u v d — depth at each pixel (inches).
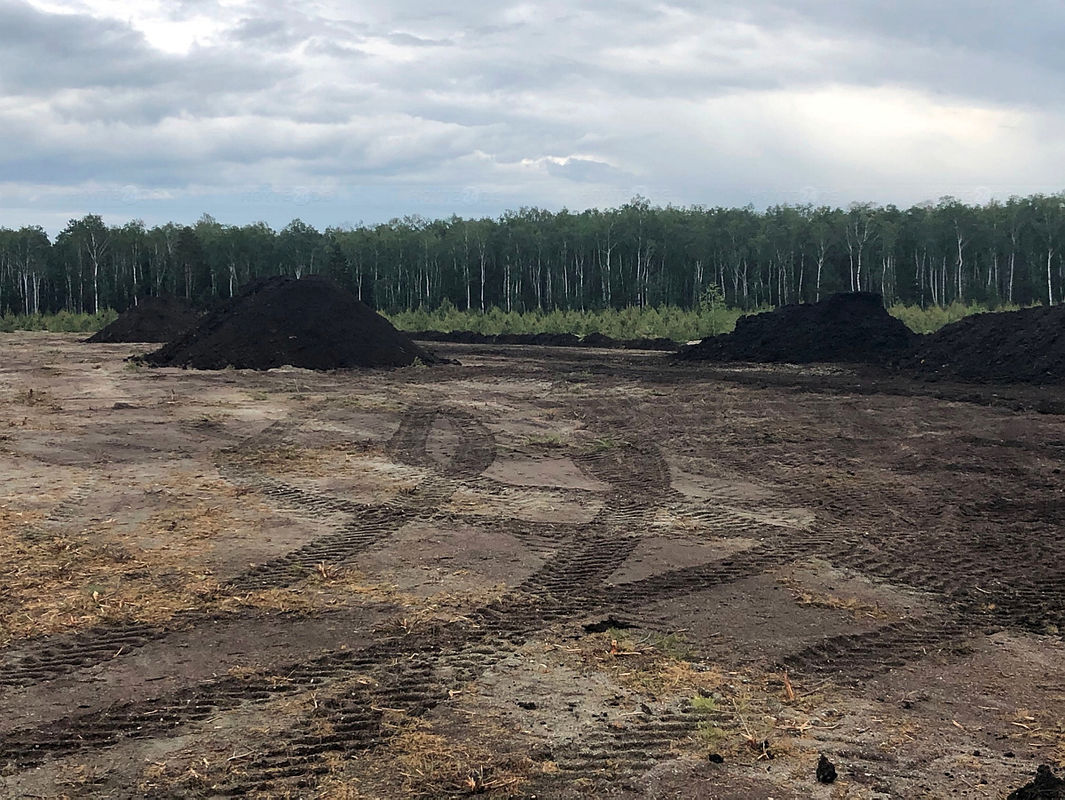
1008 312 961.5
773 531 383.2
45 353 1302.9
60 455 534.9
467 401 792.3
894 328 1117.7
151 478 480.7
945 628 272.4
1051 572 324.8
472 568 331.3
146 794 179.3
